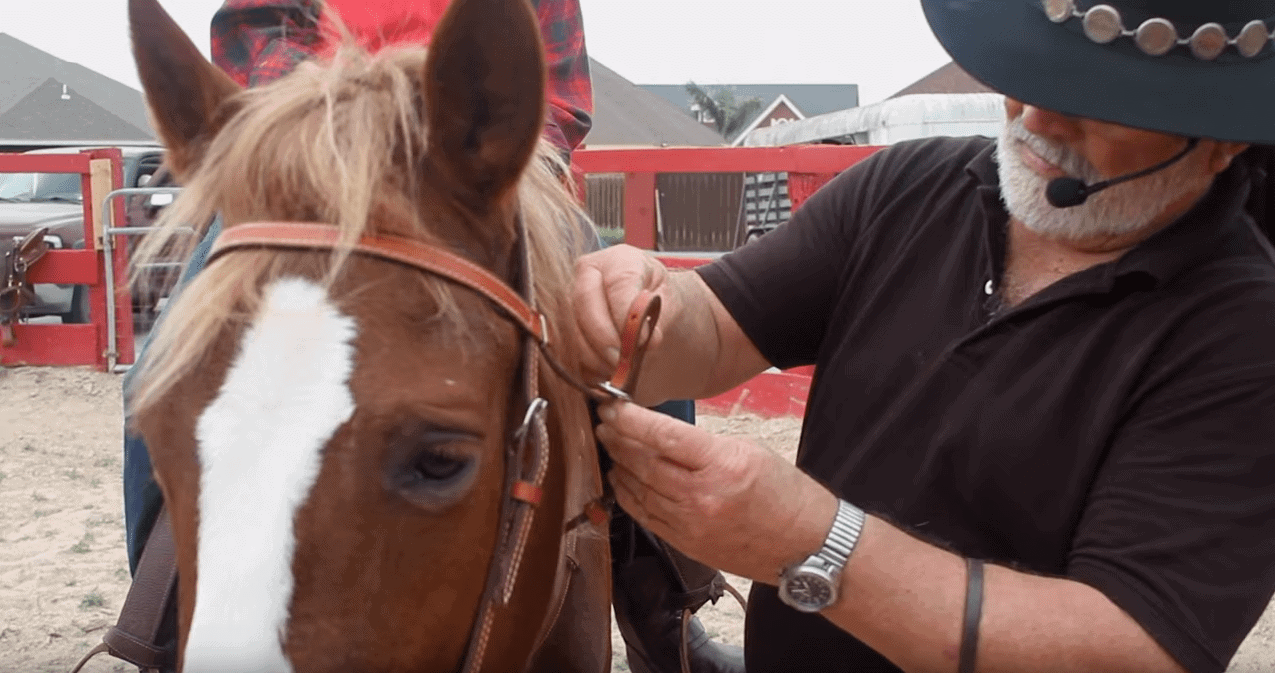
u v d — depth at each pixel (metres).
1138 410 1.40
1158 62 1.31
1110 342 1.44
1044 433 1.44
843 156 5.96
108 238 6.96
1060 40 1.34
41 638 3.65
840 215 1.82
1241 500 1.32
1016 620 1.29
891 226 1.73
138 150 8.61
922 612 1.30
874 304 1.67
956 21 1.43
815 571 1.29
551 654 1.70
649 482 1.30
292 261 1.09
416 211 1.16
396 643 1.08
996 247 1.57
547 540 1.38
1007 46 1.36
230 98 1.30
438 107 1.17
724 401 6.12
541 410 1.21
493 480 1.18
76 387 6.80
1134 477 1.36
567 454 1.39
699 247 6.57
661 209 6.54
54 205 8.33
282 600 0.99
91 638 3.67
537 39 1.17
